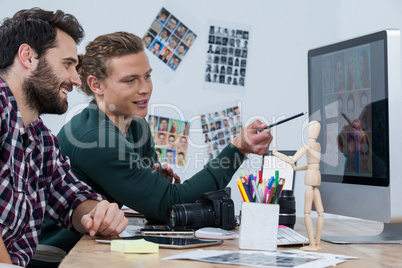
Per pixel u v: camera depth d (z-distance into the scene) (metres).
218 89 3.07
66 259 0.88
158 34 3.01
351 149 1.38
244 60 3.10
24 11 1.31
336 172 1.44
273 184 1.05
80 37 1.41
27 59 1.28
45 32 1.30
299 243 1.11
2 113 1.19
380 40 1.29
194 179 1.54
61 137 1.63
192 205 1.36
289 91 3.13
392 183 1.23
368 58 1.33
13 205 1.24
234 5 3.09
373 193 1.29
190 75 3.05
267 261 0.84
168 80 3.03
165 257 0.88
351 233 1.42
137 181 1.51
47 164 1.40
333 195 1.45
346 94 1.42
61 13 1.35
